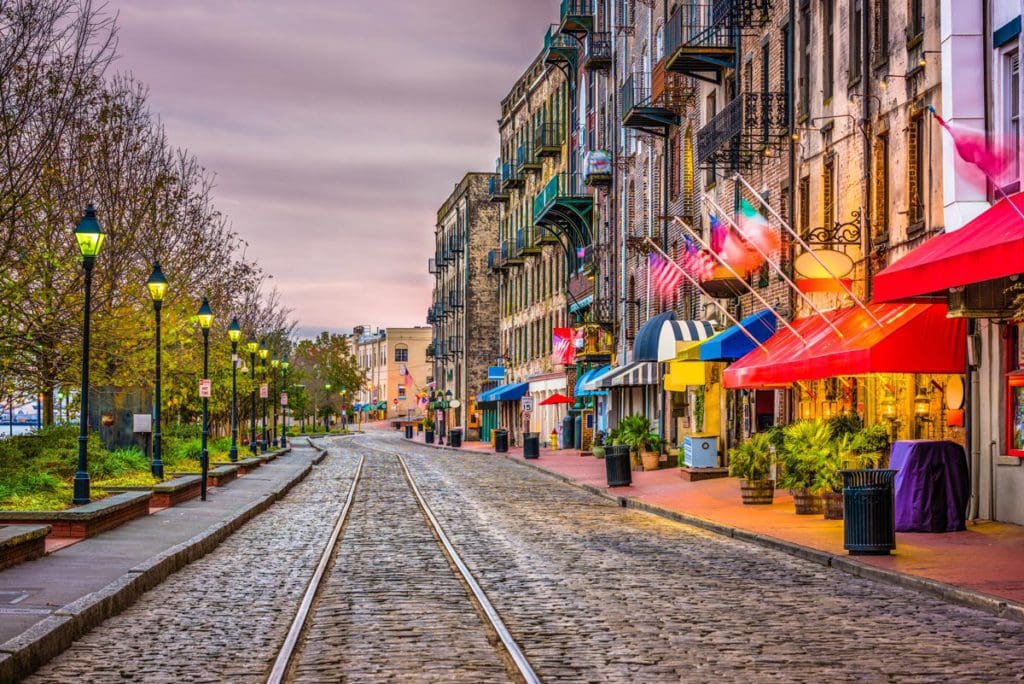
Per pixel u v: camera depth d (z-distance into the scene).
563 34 64.06
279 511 28.91
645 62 49.44
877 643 11.02
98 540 18.98
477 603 13.66
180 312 39.72
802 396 30.53
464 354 94.88
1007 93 21.23
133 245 32.34
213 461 43.59
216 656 10.72
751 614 12.73
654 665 10.05
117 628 12.19
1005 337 20.55
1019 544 17.84
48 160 24.02
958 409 22.48
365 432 151.25
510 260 79.12
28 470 25.86
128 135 34.16
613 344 55.41
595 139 59.56
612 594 14.26
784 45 32.53
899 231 24.61
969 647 10.80
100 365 30.72
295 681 9.53
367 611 13.12
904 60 24.50
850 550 16.98
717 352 32.03
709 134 36.56
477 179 94.75
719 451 38.28
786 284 31.73
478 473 45.88
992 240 16.88
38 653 10.18
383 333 177.12
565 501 31.09
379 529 23.69
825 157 29.16
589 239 61.41
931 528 19.66
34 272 26.11
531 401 64.81
